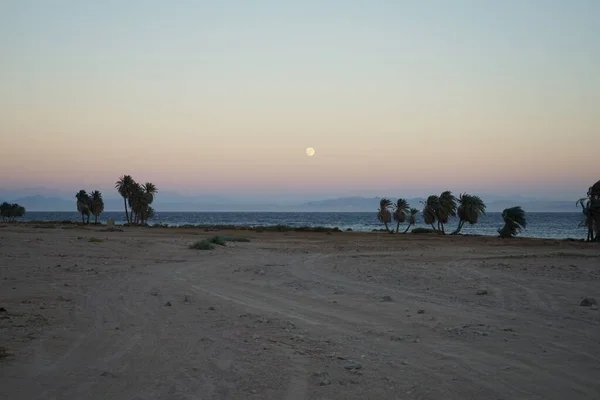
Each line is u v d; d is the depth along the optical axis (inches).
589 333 421.1
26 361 342.3
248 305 573.3
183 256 1305.4
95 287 709.3
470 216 3597.4
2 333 420.5
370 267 1055.6
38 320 475.2
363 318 493.0
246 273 925.2
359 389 283.7
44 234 2174.0
